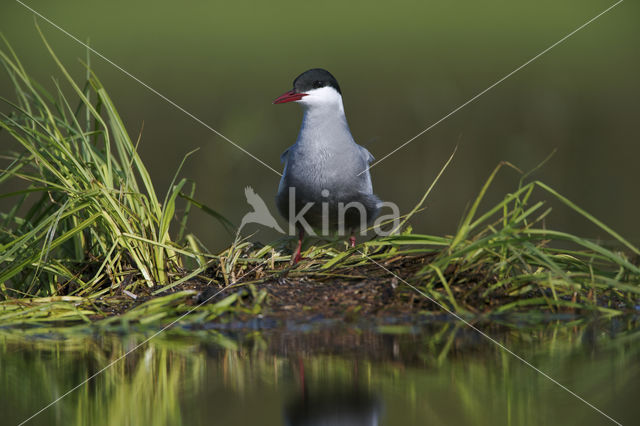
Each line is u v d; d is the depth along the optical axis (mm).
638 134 24828
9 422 6098
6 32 37625
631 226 15539
